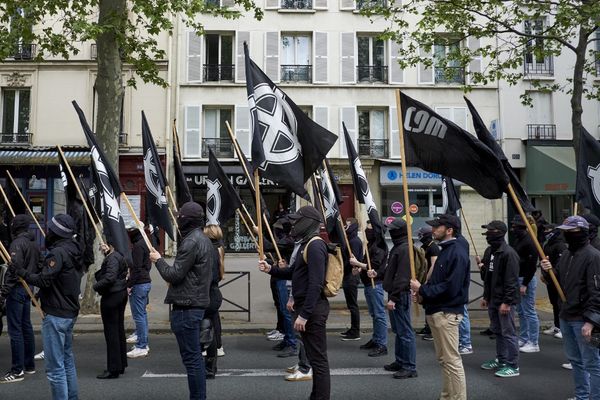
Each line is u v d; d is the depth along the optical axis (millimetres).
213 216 8258
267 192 21344
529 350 7629
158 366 6883
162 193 7418
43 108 20266
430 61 12617
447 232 5125
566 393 5703
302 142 5875
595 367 4684
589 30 10258
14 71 20250
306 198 5801
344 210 21203
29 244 5898
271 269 5434
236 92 21219
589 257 4734
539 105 21438
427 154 5367
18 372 6188
